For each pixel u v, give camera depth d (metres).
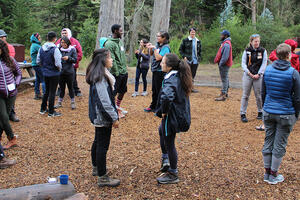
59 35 26.62
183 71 3.40
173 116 3.43
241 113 6.48
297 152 4.77
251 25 19.95
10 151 4.57
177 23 31.03
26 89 9.15
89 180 3.76
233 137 5.49
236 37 17.92
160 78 6.59
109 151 4.70
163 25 14.09
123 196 3.40
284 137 3.62
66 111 6.95
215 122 6.42
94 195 3.40
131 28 25.44
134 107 7.50
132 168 4.12
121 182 3.72
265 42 18.75
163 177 3.70
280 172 4.04
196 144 5.09
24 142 4.98
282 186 3.65
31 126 5.84
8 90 4.33
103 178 3.57
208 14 25.00
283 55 3.54
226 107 7.74
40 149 4.71
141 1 25.92
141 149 4.82
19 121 6.11
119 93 6.55
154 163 4.29
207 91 9.81
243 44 17.67
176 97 3.39
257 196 3.42
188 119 3.50
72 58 6.73
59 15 28.36
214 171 4.05
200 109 7.50
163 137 3.64
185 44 8.90
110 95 3.34
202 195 3.44
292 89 3.52
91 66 3.34
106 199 3.32
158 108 3.62
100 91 3.23
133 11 25.50
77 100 8.03
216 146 5.01
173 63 3.42
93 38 17.12
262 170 4.10
